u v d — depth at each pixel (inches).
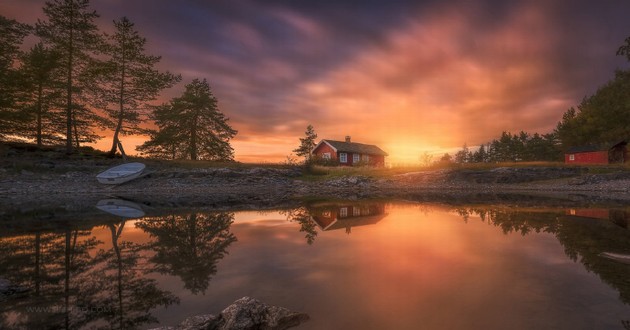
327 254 240.7
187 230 350.0
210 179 1220.5
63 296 162.6
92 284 180.1
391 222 398.0
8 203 650.8
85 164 1127.0
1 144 1133.1
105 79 1245.1
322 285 173.8
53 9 1142.3
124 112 1283.2
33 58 1189.7
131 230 349.7
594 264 208.7
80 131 1346.0
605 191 1018.1
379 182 1336.1
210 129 1736.0
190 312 143.7
